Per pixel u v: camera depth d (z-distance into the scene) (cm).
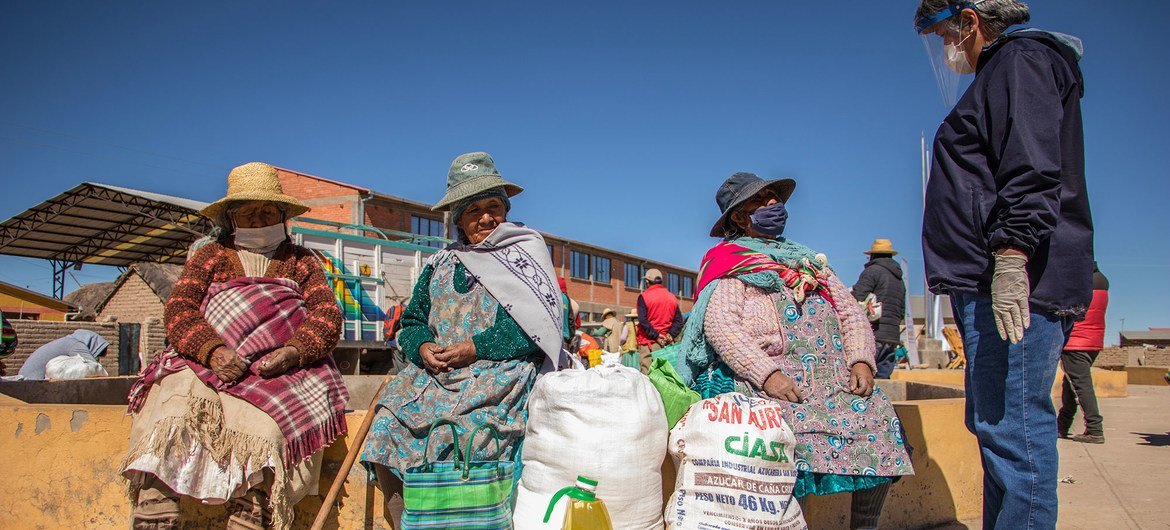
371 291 1354
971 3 280
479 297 324
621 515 276
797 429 299
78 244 3275
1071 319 262
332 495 318
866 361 316
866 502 319
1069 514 409
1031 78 253
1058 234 256
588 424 280
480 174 340
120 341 1886
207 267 327
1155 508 420
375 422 310
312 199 2698
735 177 347
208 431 297
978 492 430
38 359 672
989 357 270
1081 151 261
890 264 829
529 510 282
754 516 275
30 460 357
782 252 329
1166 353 2264
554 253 3788
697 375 338
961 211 269
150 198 2650
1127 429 747
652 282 1125
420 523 269
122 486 343
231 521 310
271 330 318
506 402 307
